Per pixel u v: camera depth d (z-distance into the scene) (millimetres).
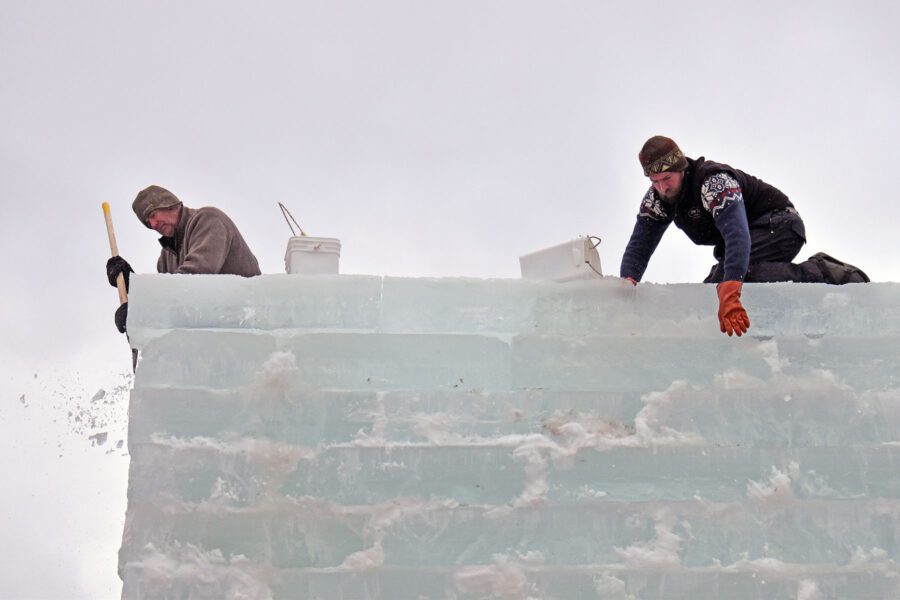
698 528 4395
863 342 4727
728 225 4809
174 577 4234
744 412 4586
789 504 4434
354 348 4602
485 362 4629
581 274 5133
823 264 5168
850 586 4340
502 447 4469
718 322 4773
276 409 4480
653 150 4980
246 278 4719
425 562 4312
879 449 4527
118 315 5473
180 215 5789
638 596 4301
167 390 4469
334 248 5477
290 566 4277
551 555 4336
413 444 4457
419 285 4762
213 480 4363
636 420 4543
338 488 4387
